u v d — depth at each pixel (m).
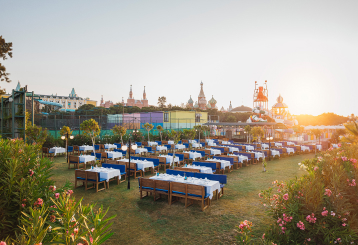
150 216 6.76
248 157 16.20
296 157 20.00
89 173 9.34
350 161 4.38
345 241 3.47
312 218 3.65
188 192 7.41
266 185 10.30
